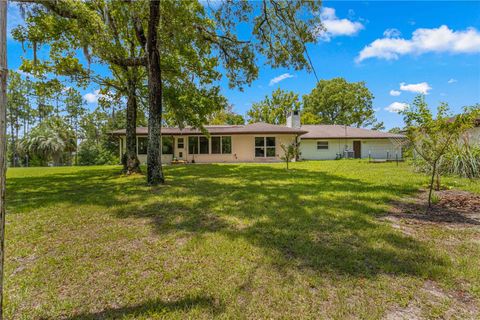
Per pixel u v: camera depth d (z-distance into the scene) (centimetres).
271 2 707
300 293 204
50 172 1249
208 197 558
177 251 284
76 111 3192
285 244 298
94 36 712
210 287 214
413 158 981
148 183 747
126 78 1018
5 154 135
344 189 638
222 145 1914
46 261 263
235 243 301
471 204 479
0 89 129
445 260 252
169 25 676
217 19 760
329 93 3619
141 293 207
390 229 342
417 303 190
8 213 441
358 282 218
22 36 748
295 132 1830
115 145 2738
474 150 816
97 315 182
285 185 718
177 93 1075
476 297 197
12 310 188
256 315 180
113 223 385
